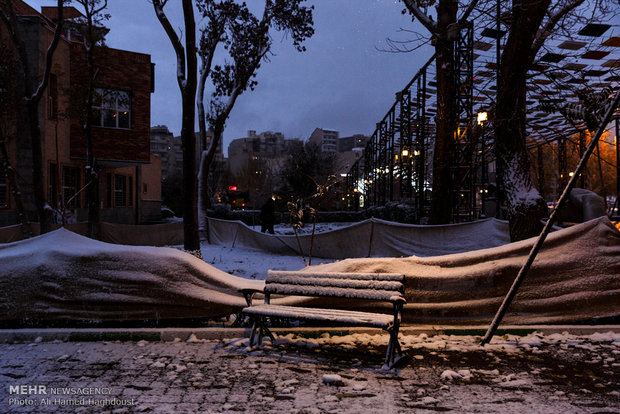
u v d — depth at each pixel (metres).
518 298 5.83
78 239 6.33
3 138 13.49
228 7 17.58
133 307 5.99
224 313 6.12
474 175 20.23
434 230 13.35
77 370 4.46
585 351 5.03
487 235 12.85
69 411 3.51
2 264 5.93
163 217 44.91
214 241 20.25
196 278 6.13
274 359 4.86
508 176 8.35
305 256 15.65
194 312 6.07
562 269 5.80
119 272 5.99
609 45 10.61
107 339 5.55
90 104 16.59
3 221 19.09
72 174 23.06
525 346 5.23
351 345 5.40
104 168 26.19
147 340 5.57
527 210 8.04
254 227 29.89
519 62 8.12
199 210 20.75
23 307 5.87
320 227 30.42
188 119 10.86
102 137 23.45
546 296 5.79
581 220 15.87
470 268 5.90
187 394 3.87
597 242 5.89
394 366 4.58
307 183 49.16
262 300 6.17
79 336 5.51
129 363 4.68
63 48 21.66
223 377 4.31
